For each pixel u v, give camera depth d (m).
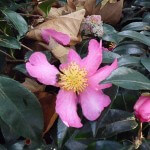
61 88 0.16
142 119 0.14
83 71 0.16
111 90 0.16
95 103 0.15
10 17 0.18
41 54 0.16
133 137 0.16
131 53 0.19
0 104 0.15
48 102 0.17
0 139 0.17
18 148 0.16
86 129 0.16
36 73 0.16
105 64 0.17
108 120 0.16
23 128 0.15
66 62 0.17
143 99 0.15
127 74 0.15
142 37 0.19
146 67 0.16
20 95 0.15
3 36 0.18
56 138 0.16
